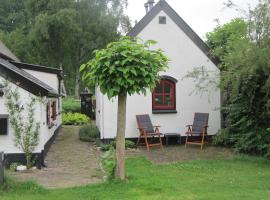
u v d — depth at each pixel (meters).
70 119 25.48
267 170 10.72
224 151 14.10
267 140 12.81
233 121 14.02
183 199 7.32
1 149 10.65
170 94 15.87
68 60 40.28
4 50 18.36
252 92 12.80
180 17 15.77
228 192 7.98
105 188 8.09
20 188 8.05
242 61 11.99
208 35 20.70
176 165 11.22
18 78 10.64
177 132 15.82
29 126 10.70
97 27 38.84
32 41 38.97
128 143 14.64
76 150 14.33
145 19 15.47
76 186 8.40
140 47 8.28
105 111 15.28
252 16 12.20
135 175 9.34
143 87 8.38
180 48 15.77
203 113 15.55
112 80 8.20
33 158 10.88
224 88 13.67
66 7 38.97
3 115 10.55
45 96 11.33
